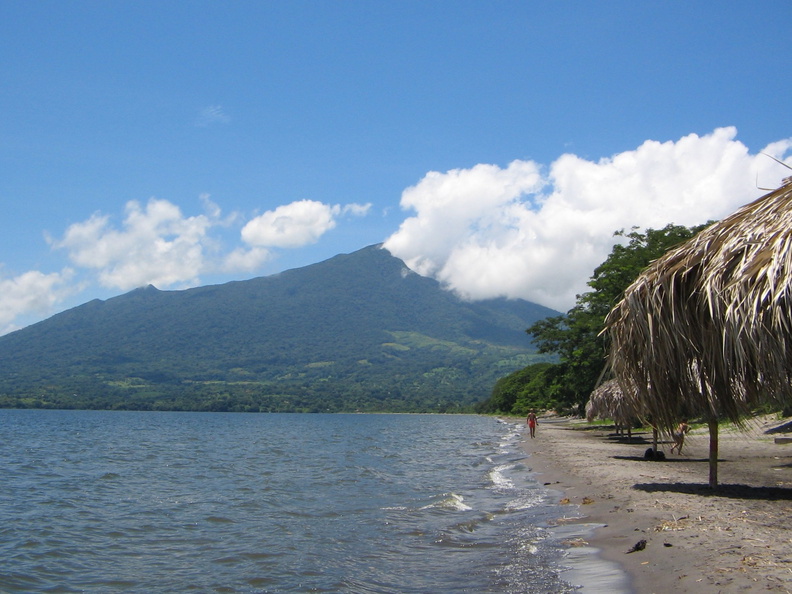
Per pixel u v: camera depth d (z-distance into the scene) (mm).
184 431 73250
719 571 7305
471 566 9398
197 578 9602
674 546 8789
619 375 11781
